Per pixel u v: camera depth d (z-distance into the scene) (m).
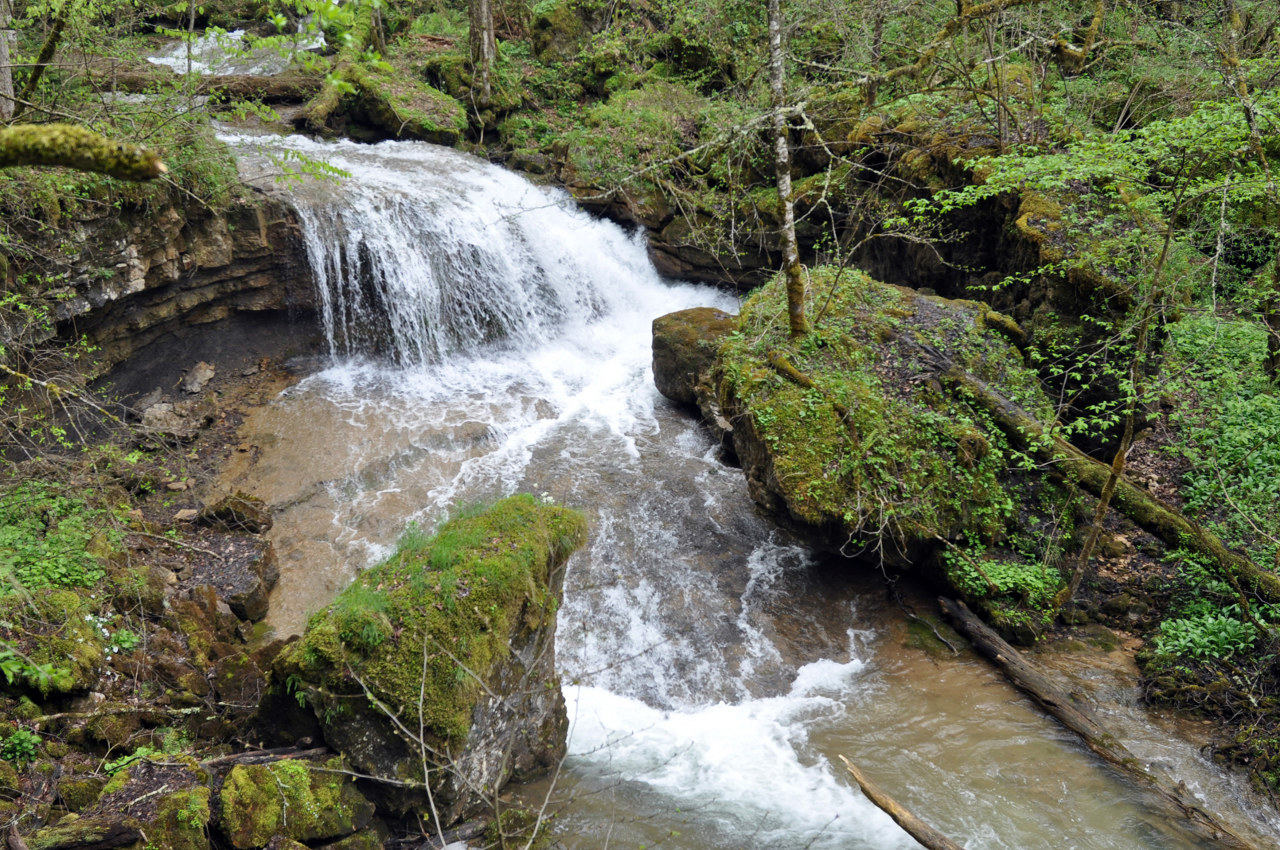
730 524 9.59
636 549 9.20
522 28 20.89
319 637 5.37
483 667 5.61
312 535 9.25
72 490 7.41
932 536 8.24
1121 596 8.38
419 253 13.29
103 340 10.24
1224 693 7.02
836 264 11.55
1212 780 6.34
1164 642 7.66
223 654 7.17
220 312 12.12
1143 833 5.91
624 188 15.76
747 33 18.25
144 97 10.84
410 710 5.35
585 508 9.73
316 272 12.51
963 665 7.81
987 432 9.06
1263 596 7.68
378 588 5.80
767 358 9.55
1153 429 10.17
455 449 10.86
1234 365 9.12
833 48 15.39
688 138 16.62
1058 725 7.05
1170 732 6.84
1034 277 9.96
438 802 5.51
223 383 11.88
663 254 16.06
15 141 2.19
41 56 6.65
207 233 11.40
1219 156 8.48
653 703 7.63
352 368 12.81
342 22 5.94
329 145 16.41
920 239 10.59
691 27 18.48
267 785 5.08
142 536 8.33
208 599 7.71
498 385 12.73
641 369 13.48
